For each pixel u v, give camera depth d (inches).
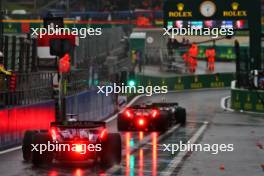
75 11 7450.8
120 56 4948.3
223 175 1299.2
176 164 1457.9
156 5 7504.9
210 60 5920.3
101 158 1355.8
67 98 2385.6
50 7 7628.0
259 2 3661.4
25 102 2069.4
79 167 1349.7
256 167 1430.9
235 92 3828.7
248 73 3806.6
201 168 1400.1
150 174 1282.0
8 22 5812.0
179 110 2844.5
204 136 2273.6
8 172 1283.2
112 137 1365.7
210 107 3939.5
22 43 2674.7
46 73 2300.7
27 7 7751.0
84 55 3622.0
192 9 3631.9
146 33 5546.3
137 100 4227.4
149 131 2440.9
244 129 2623.0
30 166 1369.3
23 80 2177.7
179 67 5428.2
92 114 2847.0
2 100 1918.1
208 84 5285.4
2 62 2105.1
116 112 3371.1
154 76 4886.8
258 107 3649.1
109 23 6072.8
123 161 1488.7
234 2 3636.8
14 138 1845.5
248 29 3673.7
